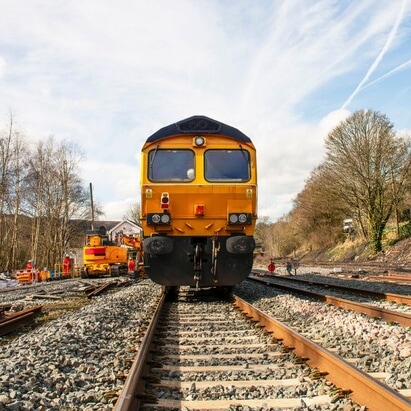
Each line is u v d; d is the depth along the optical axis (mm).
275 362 5949
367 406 4074
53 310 12227
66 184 52375
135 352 6633
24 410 4180
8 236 49875
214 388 4871
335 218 56812
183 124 11867
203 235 11609
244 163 11836
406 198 46000
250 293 14445
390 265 32500
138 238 27203
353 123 44625
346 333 7410
